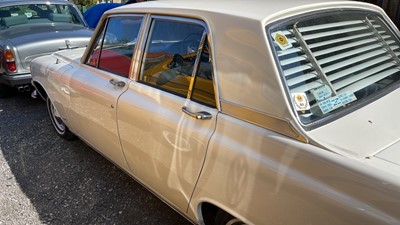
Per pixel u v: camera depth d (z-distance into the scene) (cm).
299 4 193
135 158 251
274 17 175
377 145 147
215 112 185
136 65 247
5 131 447
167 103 216
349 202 131
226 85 179
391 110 179
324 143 146
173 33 220
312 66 178
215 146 180
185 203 215
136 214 278
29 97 586
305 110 160
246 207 170
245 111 170
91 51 305
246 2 205
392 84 208
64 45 537
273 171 154
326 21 200
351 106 177
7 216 284
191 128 195
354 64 200
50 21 599
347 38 207
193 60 205
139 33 246
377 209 125
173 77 219
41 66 382
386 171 128
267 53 163
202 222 211
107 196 303
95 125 292
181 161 204
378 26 236
